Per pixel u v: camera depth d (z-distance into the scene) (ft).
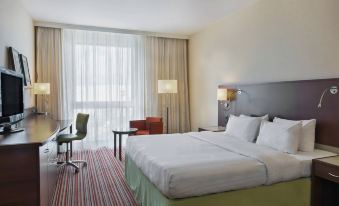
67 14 14.90
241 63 13.99
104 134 18.40
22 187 6.15
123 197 9.94
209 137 11.51
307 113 9.89
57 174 12.21
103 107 18.31
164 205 6.87
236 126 11.97
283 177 7.77
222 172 7.11
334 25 8.98
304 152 9.19
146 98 19.31
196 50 19.16
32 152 6.18
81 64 17.66
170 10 14.17
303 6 10.14
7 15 10.40
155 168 7.54
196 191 6.79
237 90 14.06
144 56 19.15
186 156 8.29
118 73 18.58
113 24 17.02
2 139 6.44
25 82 12.94
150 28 17.99
